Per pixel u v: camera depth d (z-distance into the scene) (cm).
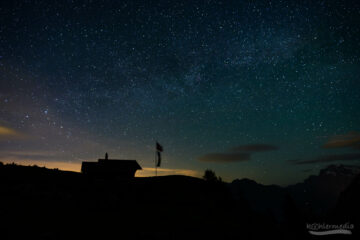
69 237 956
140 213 1577
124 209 1631
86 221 1216
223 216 1853
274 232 1597
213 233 1272
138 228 1204
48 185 2062
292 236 1580
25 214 1187
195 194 2514
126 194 2295
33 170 2628
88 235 1005
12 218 1096
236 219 1816
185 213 1769
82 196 1830
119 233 1082
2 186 1723
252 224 1683
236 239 1269
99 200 1770
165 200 2219
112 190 2388
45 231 987
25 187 1761
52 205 1438
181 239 1098
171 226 1317
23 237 895
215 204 2262
